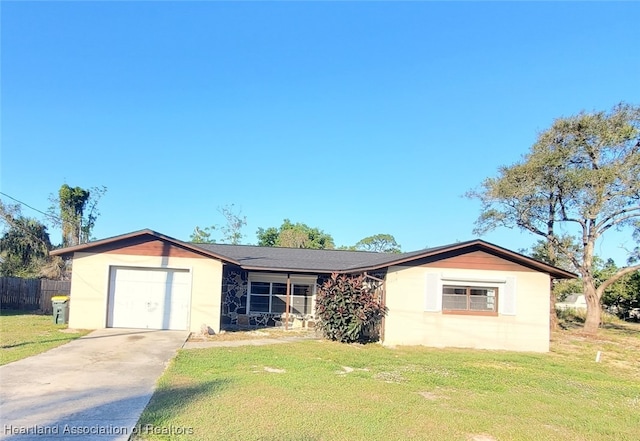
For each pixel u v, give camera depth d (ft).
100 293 49.44
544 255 89.30
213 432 18.10
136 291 50.49
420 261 49.98
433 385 29.45
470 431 20.13
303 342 46.57
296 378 28.86
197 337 46.91
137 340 41.88
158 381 26.32
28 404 21.33
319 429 19.03
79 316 48.88
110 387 24.75
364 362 36.65
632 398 28.81
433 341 49.29
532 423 21.97
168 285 50.80
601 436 20.61
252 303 60.64
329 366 33.71
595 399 28.17
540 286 50.70
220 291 51.19
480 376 33.12
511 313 50.16
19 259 94.12
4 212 93.04
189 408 21.13
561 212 79.66
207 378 27.66
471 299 50.49
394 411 22.43
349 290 48.62
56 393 23.26
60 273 95.09
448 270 50.14
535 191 76.48
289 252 71.05
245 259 60.34
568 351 51.80
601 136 72.49
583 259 78.43
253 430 18.51
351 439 18.19
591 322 76.13
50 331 45.98
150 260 50.37
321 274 60.39
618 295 105.91
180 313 50.67
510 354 45.78
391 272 49.52
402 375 31.99
